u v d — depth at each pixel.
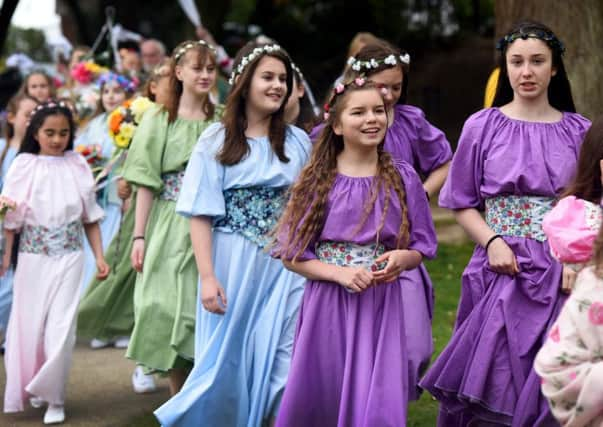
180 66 6.48
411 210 4.92
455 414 5.31
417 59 20.83
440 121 19.39
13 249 6.82
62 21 21.94
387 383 4.70
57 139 6.77
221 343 5.49
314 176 4.90
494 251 5.01
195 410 5.38
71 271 6.74
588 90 8.62
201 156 5.53
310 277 4.87
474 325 5.07
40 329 6.64
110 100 9.71
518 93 5.10
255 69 5.51
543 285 4.93
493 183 5.07
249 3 24.91
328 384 4.86
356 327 4.83
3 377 7.61
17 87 15.41
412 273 5.73
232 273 5.50
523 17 9.03
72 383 7.38
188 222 6.35
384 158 4.93
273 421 5.41
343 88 4.88
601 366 3.42
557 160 4.99
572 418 3.47
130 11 22.42
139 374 7.13
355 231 4.82
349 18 22.34
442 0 22.11
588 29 8.63
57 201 6.73
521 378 4.90
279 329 5.43
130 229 7.83
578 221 3.87
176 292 6.22
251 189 5.55
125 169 6.52
